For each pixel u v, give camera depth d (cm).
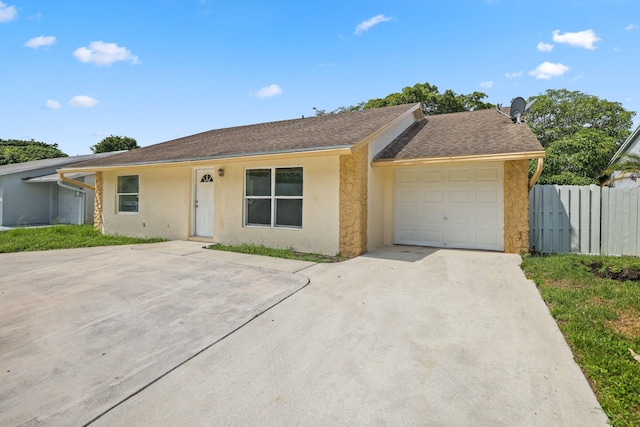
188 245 932
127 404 250
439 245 858
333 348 332
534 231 820
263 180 880
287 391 262
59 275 620
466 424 221
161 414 237
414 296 478
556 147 1419
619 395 246
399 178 905
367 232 789
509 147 705
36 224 1794
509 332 358
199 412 239
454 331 364
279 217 855
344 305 448
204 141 1203
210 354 325
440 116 1217
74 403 251
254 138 1023
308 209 803
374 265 655
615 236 768
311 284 541
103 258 768
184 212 1043
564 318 383
